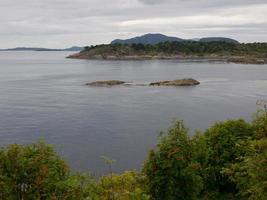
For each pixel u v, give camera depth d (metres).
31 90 131.00
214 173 33.53
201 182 27.66
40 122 78.50
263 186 19.67
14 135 68.19
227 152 33.56
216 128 35.38
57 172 18.45
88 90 128.38
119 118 82.12
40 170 17.69
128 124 76.31
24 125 75.88
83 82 154.12
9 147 18.83
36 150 19.00
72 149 59.31
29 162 18.06
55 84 149.25
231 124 35.19
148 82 149.12
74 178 18.72
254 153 21.72
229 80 154.88
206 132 36.19
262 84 140.88
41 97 113.31
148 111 89.88
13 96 116.12
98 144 62.06
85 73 199.12
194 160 27.39
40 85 146.88
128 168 50.78
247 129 34.88
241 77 166.50
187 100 105.81
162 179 26.70
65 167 19.23
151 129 72.06
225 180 33.91
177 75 177.25
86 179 19.75
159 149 27.28
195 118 82.69
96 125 75.62
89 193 19.14
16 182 17.73
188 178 26.72
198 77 167.25
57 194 17.61
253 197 20.91
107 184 24.83
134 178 28.05
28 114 87.19
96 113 87.75
